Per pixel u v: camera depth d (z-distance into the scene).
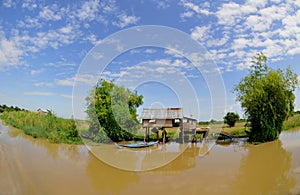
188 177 6.12
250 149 8.73
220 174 6.29
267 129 9.28
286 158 7.38
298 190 5.19
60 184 5.75
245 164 7.05
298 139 9.39
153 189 5.44
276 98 9.23
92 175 6.38
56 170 6.75
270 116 9.28
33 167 6.95
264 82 9.37
